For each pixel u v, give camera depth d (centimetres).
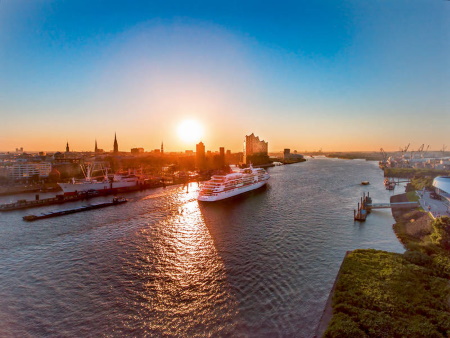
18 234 9619
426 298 4878
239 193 17512
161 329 4791
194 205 14775
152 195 18300
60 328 4822
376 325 4206
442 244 7394
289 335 4584
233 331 4716
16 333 4688
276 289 5978
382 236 9331
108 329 4797
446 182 13050
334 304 4953
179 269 6938
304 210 13112
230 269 6912
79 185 17912
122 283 6281
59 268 7012
